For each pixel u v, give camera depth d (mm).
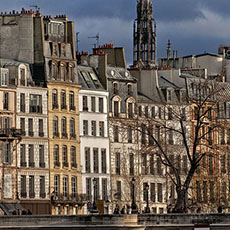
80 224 188750
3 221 187625
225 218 196875
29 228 187625
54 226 188500
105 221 188750
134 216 191750
